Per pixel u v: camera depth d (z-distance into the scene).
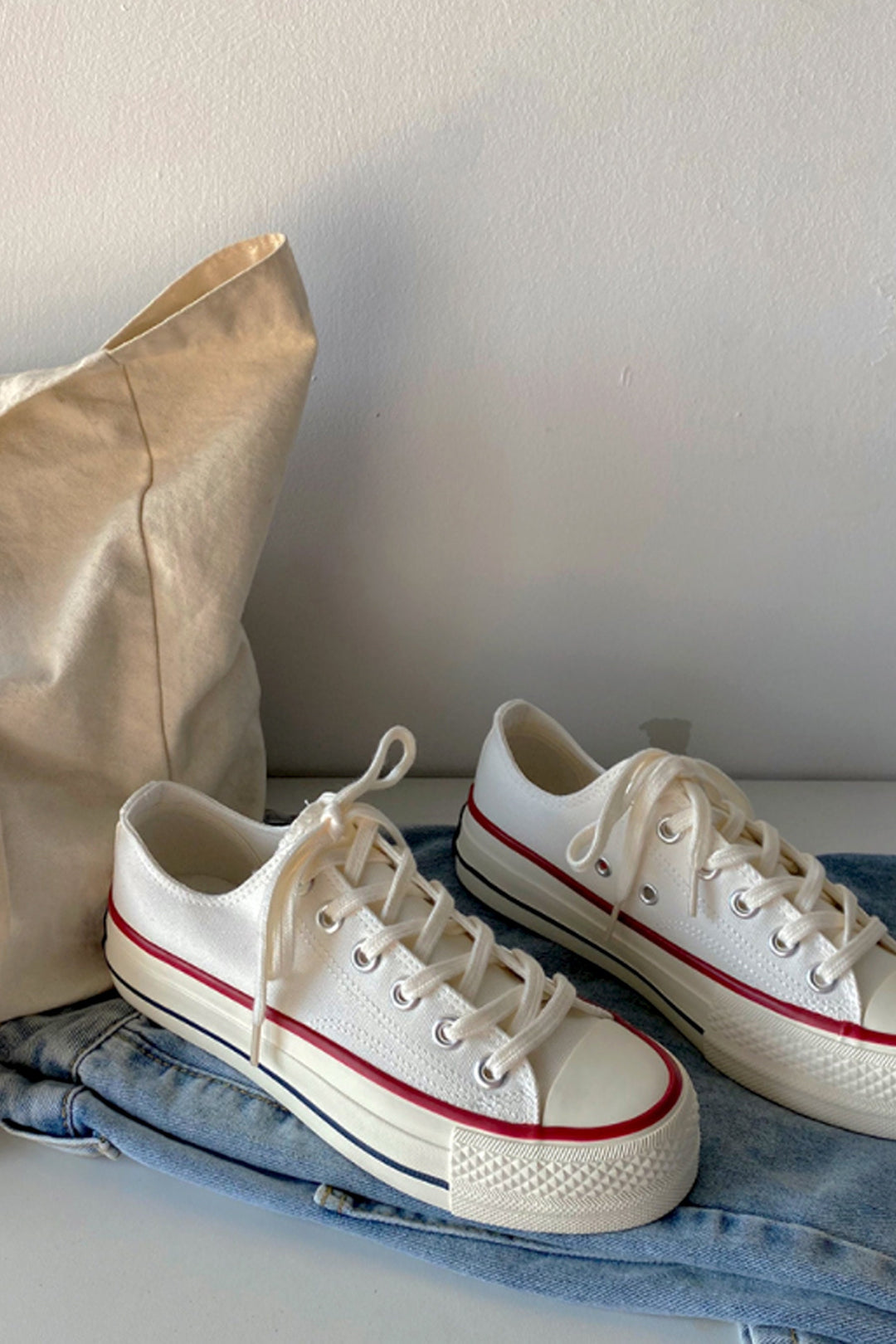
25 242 0.73
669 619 0.87
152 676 0.64
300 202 0.73
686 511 0.83
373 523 0.83
